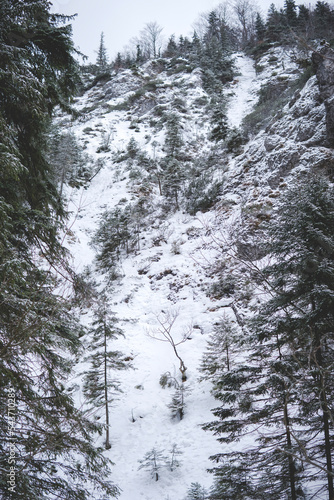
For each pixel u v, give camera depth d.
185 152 37.84
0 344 3.57
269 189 20.92
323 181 6.57
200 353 15.19
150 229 26.66
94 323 13.00
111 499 9.20
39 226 5.37
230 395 6.11
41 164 6.15
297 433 6.19
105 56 79.25
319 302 5.54
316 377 5.42
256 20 71.50
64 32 5.77
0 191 5.33
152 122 49.41
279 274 6.34
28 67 5.35
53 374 4.84
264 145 25.38
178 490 9.34
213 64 60.59
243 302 16.06
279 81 43.91
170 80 61.03
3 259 4.06
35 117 5.75
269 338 6.34
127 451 11.60
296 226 6.09
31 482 4.30
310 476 5.82
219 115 35.94
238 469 5.95
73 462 5.16
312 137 21.25
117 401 13.73
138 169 36.28
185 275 20.34
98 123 50.06
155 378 14.67
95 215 30.42
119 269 22.59
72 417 3.89
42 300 4.12
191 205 26.50
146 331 17.27
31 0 5.22
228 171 27.48
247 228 17.25
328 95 21.91
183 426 11.88
